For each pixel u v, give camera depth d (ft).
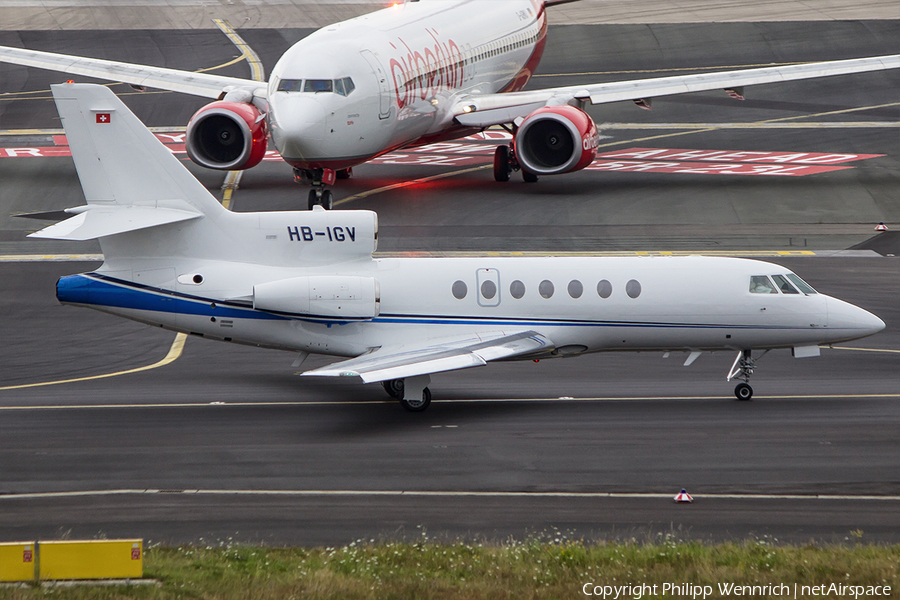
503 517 245.65
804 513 247.09
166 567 197.47
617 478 272.10
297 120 499.51
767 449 294.25
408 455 291.58
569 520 243.81
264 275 343.87
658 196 625.82
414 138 577.84
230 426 320.29
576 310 348.79
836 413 328.70
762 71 631.56
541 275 349.61
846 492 261.03
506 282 348.38
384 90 524.52
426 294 346.13
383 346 345.51
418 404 333.01
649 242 545.85
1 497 260.01
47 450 297.33
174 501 257.14
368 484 269.03
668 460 285.43
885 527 238.27
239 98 606.96
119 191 338.54
